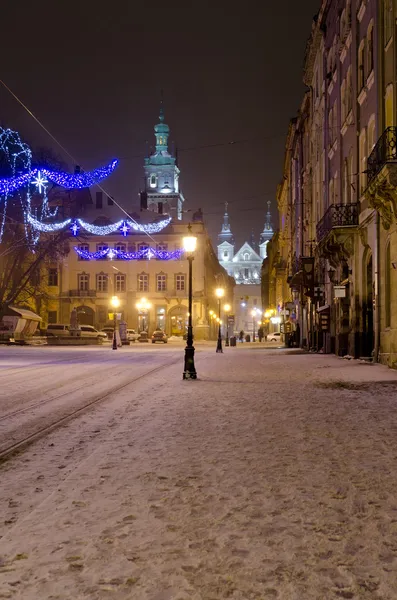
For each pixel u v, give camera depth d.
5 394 13.71
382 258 20.98
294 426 8.92
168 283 79.19
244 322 170.25
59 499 5.27
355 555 3.95
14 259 53.94
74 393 13.84
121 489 5.58
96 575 3.65
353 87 24.72
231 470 6.29
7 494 5.49
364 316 24.33
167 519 4.70
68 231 75.50
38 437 8.32
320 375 17.91
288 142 55.44
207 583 3.54
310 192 40.91
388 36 20.14
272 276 90.44
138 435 8.36
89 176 35.62
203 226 80.19
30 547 4.11
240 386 15.00
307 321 41.84
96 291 79.25
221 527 4.50
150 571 3.70
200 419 9.70
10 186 33.47
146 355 34.75
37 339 56.44
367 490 5.49
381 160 17.56
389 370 18.66
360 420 9.36
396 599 3.34
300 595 3.38
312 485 5.67
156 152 142.75
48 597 3.37
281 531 4.41
